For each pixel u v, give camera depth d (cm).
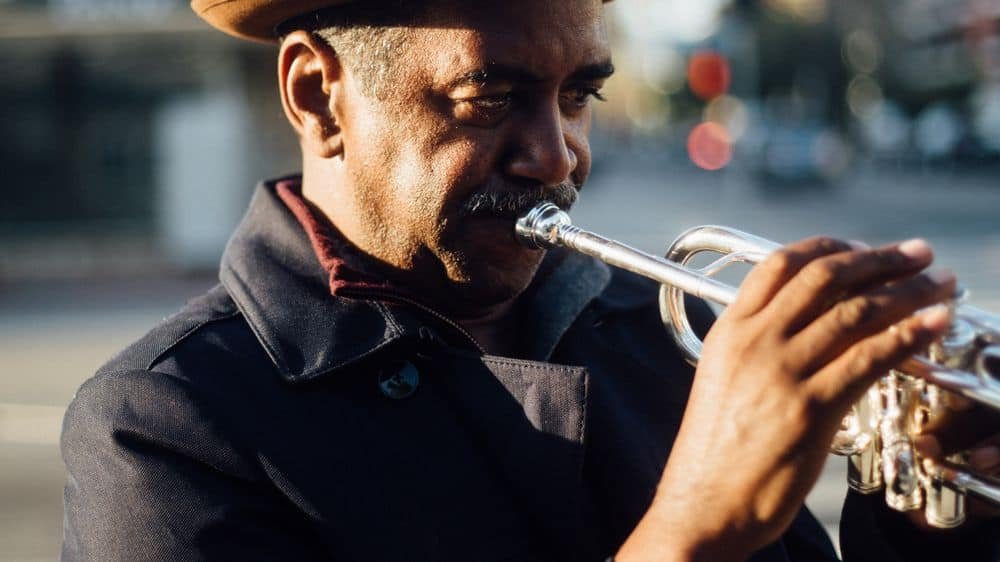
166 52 1222
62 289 1262
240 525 133
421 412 145
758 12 3244
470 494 141
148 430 136
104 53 1220
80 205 1311
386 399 145
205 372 142
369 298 151
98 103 1280
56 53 1217
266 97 1264
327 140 157
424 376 149
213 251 1309
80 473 139
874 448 132
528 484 142
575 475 143
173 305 1121
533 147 145
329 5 149
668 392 170
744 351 111
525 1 142
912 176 2922
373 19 146
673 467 117
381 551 136
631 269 141
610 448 155
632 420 162
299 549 135
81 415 141
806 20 3747
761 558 154
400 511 138
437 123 145
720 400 113
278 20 158
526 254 151
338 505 137
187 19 1166
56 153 1297
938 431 130
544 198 148
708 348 115
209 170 1288
